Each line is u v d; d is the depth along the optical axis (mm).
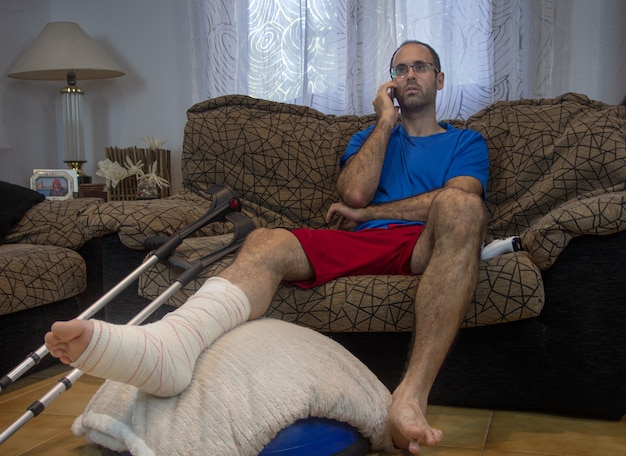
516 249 1933
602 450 1614
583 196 2113
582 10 2949
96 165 3836
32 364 1518
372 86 3137
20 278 2211
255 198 2580
